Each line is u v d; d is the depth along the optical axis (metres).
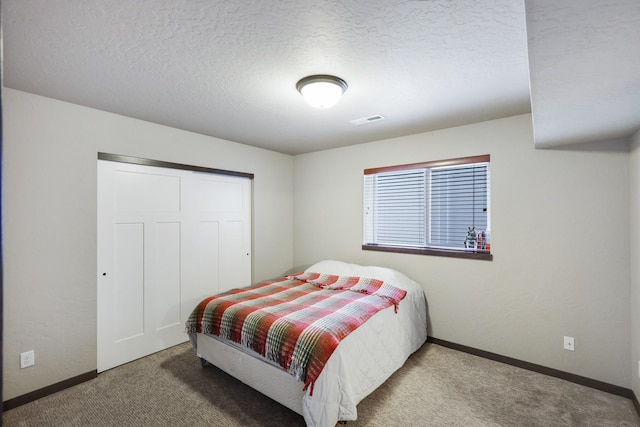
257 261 4.04
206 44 1.67
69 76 2.02
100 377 2.59
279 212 4.34
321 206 4.22
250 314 2.32
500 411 2.13
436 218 3.33
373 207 3.79
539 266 2.66
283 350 1.98
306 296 2.80
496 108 2.61
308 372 1.83
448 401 2.25
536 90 1.48
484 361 2.86
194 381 2.53
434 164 3.26
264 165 4.13
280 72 1.98
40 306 2.32
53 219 2.38
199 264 3.43
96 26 1.50
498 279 2.86
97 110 2.63
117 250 2.79
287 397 2.03
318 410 1.81
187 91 2.27
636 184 2.15
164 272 3.13
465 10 1.39
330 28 1.53
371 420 2.04
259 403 2.24
